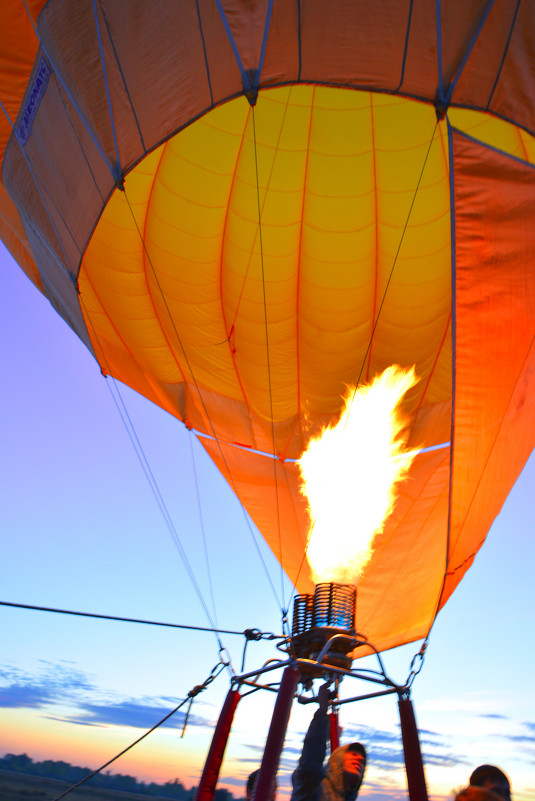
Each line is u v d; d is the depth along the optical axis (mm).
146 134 5449
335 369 9414
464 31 4879
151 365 9219
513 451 5598
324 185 8617
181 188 8320
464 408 5297
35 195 6750
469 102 4930
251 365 9375
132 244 8281
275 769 3881
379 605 8570
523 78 4914
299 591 9078
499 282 5133
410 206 8625
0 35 6633
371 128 8250
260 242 8812
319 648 4617
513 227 5047
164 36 5324
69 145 6027
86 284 8211
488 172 4977
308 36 4996
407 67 4957
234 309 9062
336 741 5230
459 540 5465
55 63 5969
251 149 8336
